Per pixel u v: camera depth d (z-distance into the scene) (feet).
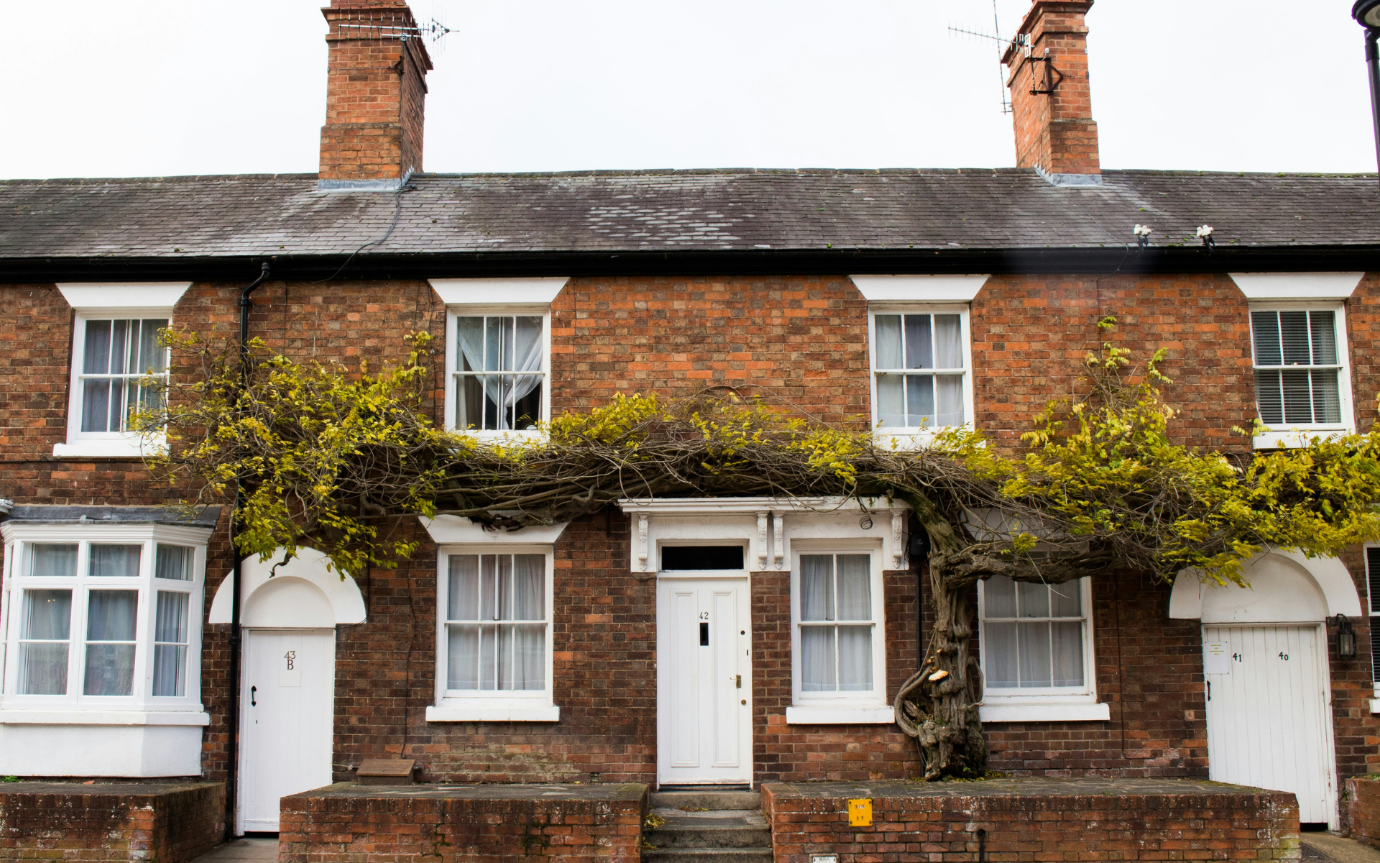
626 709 32.89
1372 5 25.04
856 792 28.43
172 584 33.24
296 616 33.83
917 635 33.09
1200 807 27.53
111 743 31.96
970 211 38.27
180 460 33.45
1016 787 29.53
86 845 28.09
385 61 41.19
